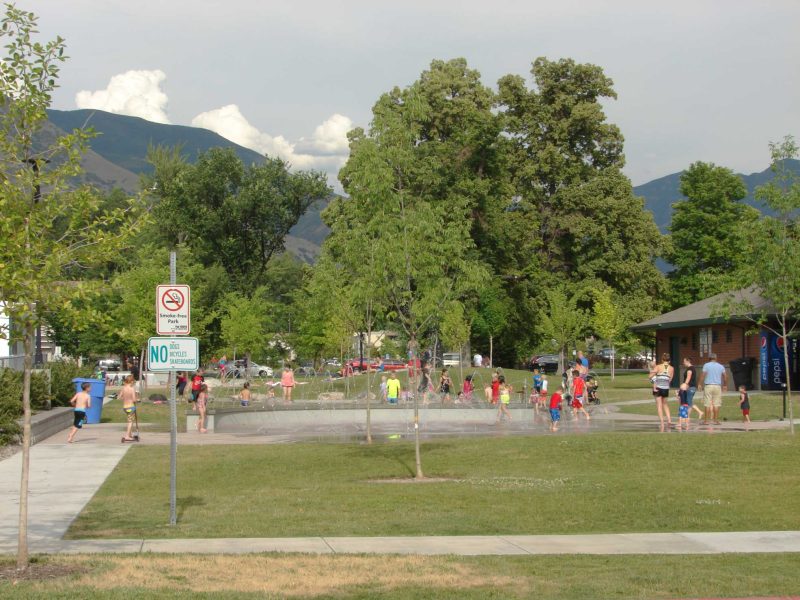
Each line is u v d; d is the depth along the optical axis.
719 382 27.16
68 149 9.72
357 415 33.50
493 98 64.25
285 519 12.90
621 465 18.50
